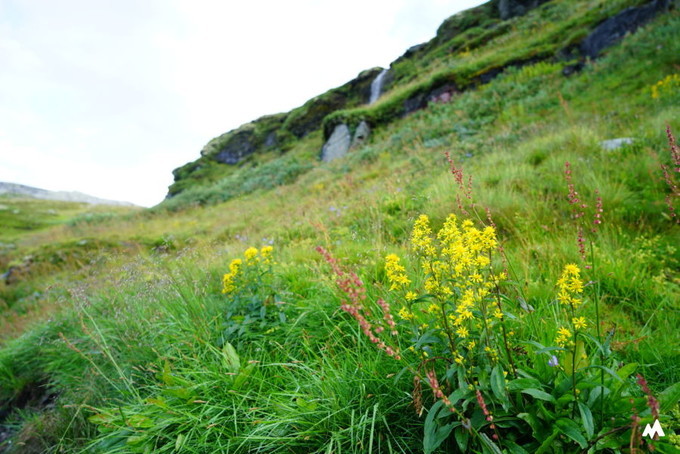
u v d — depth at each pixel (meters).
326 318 3.17
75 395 3.64
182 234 13.34
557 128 8.83
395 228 5.64
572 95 11.18
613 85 10.20
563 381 1.75
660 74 9.27
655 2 12.95
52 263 12.65
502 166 7.00
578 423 1.60
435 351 2.06
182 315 3.75
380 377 2.31
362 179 11.98
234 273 3.38
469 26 30.56
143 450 2.35
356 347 2.72
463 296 1.72
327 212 8.10
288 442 2.15
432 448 1.63
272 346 3.07
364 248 4.73
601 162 5.80
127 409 2.71
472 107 14.56
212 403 2.58
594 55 13.90
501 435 1.79
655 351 2.34
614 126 7.68
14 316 8.74
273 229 8.23
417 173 9.25
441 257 2.04
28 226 32.66
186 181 34.69
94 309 4.73
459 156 9.51
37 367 4.58
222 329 3.29
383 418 2.05
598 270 3.33
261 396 2.48
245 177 24.45
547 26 20.03
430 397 2.10
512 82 15.02
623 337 2.56
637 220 4.39
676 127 5.98
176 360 3.19
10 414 4.20
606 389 1.70
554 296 2.90
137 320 3.90
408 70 29.47
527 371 1.90
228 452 2.19
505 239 4.36
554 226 4.43
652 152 5.36
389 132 18.88
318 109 32.44
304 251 5.24
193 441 2.36
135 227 18.22
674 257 3.63
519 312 2.53
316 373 2.53
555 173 5.95
